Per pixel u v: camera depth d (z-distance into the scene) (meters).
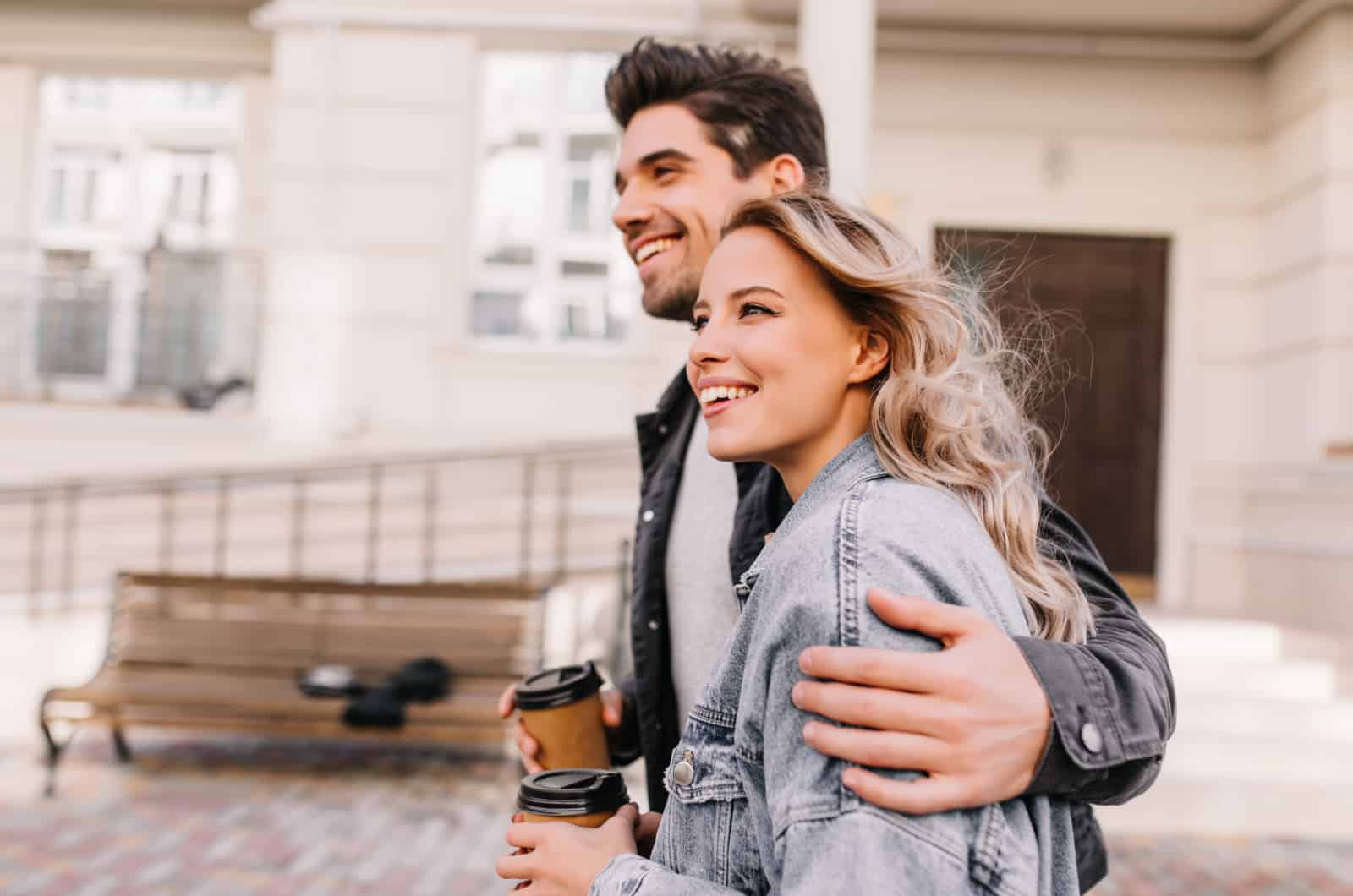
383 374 7.42
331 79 7.45
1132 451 7.66
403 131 7.47
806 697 0.82
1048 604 1.03
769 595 0.90
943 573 0.88
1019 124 7.62
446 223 7.45
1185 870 4.15
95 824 4.32
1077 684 0.88
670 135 1.50
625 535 7.20
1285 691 5.62
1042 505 1.26
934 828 0.80
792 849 0.81
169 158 8.35
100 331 7.54
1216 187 7.60
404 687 5.02
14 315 7.52
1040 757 0.85
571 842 1.04
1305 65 6.98
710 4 7.38
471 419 7.42
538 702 1.45
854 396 1.05
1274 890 3.93
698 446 1.52
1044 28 7.35
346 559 7.20
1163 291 7.68
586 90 7.68
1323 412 6.71
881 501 0.91
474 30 7.48
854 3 5.03
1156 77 7.62
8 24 8.20
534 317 7.64
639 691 1.49
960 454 1.03
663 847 0.98
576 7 7.49
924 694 0.81
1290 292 7.12
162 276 7.55
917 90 7.64
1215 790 4.91
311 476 7.09
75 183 8.33
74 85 8.38
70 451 7.30
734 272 1.02
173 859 3.93
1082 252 7.70
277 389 7.39
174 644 5.46
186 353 7.54
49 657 6.18
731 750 0.95
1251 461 7.53
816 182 1.55
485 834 4.32
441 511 7.21
